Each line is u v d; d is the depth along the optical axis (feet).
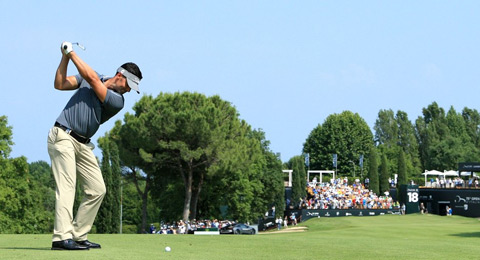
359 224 237.66
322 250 44.21
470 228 163.02
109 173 238.07
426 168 481.46
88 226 36.78
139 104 215.92
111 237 56.08
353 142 467.52
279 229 257.55
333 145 466.29
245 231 204.33
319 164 471.62
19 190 228.02
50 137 34.83
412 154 509.76
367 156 471.21
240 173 241.96
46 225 255.70
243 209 252.62
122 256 32.99
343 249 45.47
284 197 306.55
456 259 39.17
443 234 130.31
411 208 303.48
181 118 192.34
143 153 198.18
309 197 311.27
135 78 36.04
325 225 242.99
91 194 36.32
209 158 200.64
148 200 361.71
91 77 34.22
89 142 36.19
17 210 223.30
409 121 523.70
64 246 34.60
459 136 510.17
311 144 479.82
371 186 370.32
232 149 202.69
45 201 362.12
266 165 283.79
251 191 261.44
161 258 33.24
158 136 199.11
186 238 55.88
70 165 34.71
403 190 307.17
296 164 346.74
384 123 526.98
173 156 204.95
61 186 34.63
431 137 505.66
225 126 204.54
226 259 34.88
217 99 219.00
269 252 41.42
